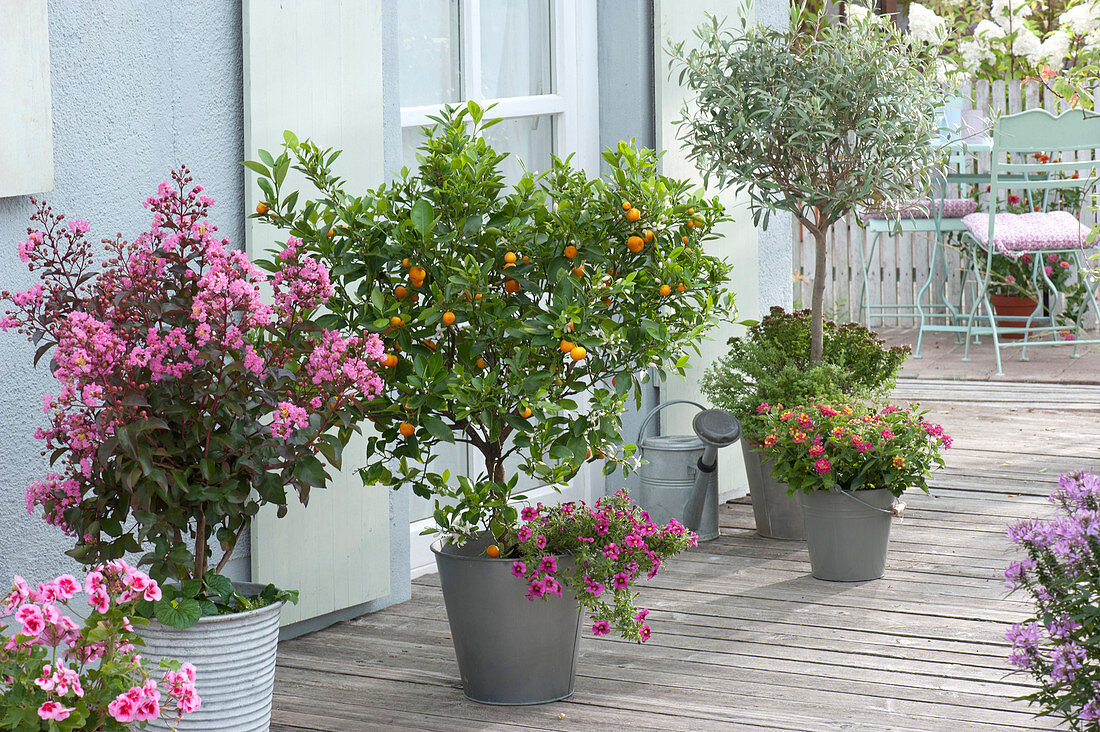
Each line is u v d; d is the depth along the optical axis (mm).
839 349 5309
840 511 4574
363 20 4270
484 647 3543
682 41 5324
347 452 4266
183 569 2920
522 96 5242
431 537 5000
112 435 2717
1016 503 5605
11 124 3256
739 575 4766
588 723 3432
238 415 2867
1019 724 3361
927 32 9133
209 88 3889
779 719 3426
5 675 2264
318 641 4164
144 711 2287
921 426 4605
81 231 3062
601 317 3439
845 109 4859
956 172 9391
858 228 9734
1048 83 9688
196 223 3855
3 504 3371
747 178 4953
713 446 4984
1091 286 8625
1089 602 2771
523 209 3490
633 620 3512
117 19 3602
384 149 4461
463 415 3400
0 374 3354
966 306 9555
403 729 3412
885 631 4109
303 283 3047
